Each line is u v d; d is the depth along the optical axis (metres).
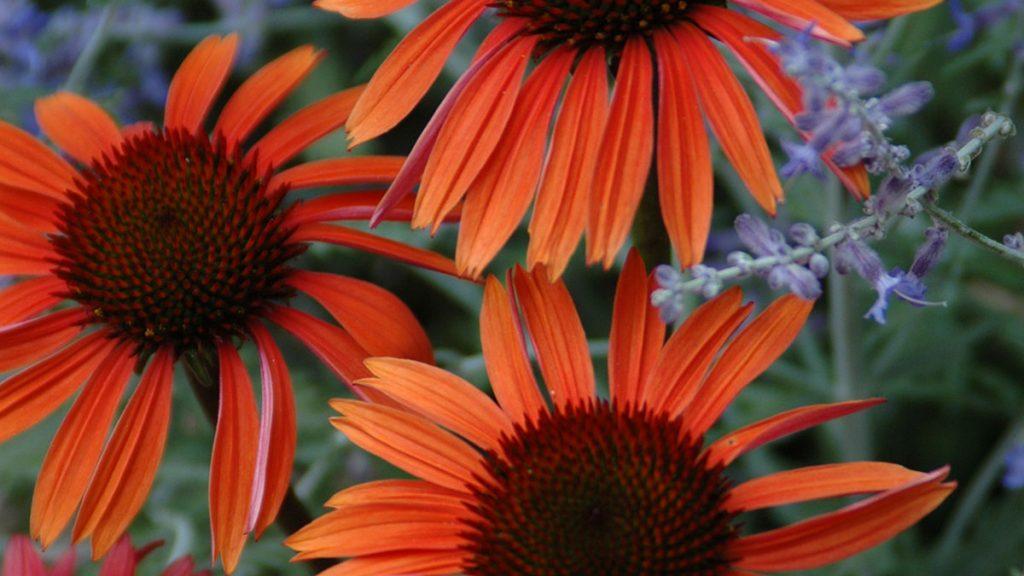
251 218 0.58
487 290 0.56
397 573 0.54
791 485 0.54
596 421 0.54
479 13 0.56
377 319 0.57
